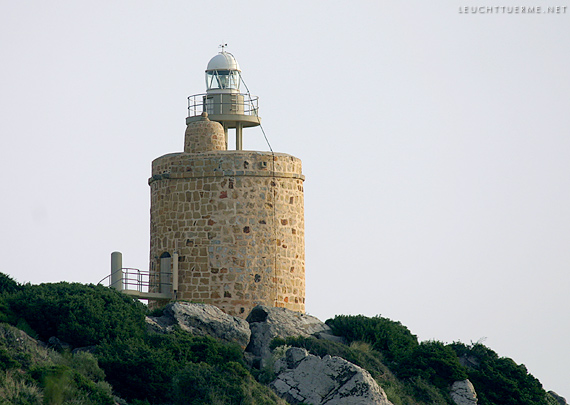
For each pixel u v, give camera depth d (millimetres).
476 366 198875
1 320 171250
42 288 180625
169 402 166625
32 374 157500
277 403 168250
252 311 195000
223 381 167000
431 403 182750
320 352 183750
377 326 195500
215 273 199000
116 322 176875
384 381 182375
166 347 175500
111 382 167125
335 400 171375
